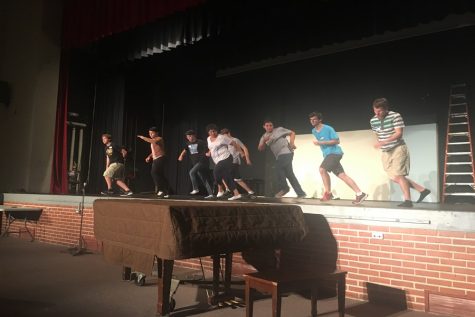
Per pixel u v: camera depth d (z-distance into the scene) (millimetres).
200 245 3520
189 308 4059
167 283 3787
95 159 10281
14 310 3836
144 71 10734
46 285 4773
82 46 9477
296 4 7305
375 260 4418
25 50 9812
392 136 4715
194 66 10617
